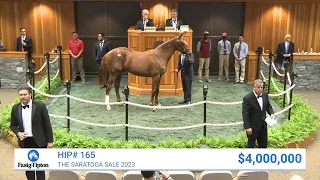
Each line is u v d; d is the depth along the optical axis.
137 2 16.42
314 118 11.04
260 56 15.20
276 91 13.19
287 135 9.39
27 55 15.19
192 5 16.47
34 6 16.23
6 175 8.23
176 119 11.13
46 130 6.91
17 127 6.89
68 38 16.45
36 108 6.82
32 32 16.41
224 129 10.41
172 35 12.84
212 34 16.69
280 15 16.09
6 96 13.96
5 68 14.91
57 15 16.30
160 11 16.25
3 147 9.60
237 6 16.47
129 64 11.49
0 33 16.41
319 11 15.87
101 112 11.69
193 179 6.11
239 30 16.66
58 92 13.95
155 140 9.63
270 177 8.23
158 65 11.48
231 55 16.73
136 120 11.00
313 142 9.97
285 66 12.31
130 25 16.59
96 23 16.56
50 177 6.51
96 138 9.52
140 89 13.36
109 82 11.73
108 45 14.94
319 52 16.03
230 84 15.34
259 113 7.99
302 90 15.06
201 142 9.16
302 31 16.12
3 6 16.22
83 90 14.26
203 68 16.77
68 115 9.78
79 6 16.42
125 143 9.03
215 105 12.52
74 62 15.39
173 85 13.34
